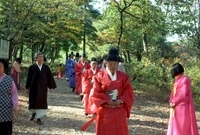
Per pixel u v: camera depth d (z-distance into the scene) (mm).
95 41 39438
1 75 6605
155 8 24172
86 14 24500
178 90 8484
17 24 22750
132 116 13359
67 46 41719
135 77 22328
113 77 6883
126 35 30516
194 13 24594
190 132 8438
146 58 24516
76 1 23234
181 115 8453
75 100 16516
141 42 33906
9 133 6605
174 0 23469
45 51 41969
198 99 20297
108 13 26453
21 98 16141
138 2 24312
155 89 21547
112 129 6844
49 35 29891
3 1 19984
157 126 11727
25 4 21281
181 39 25750
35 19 23672
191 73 22031
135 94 19766
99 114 6918
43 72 10906
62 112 13000
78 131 10031
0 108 6484
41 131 9797
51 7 22984
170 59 24781
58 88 21766
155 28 24734
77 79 17406
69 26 31031
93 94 6875
